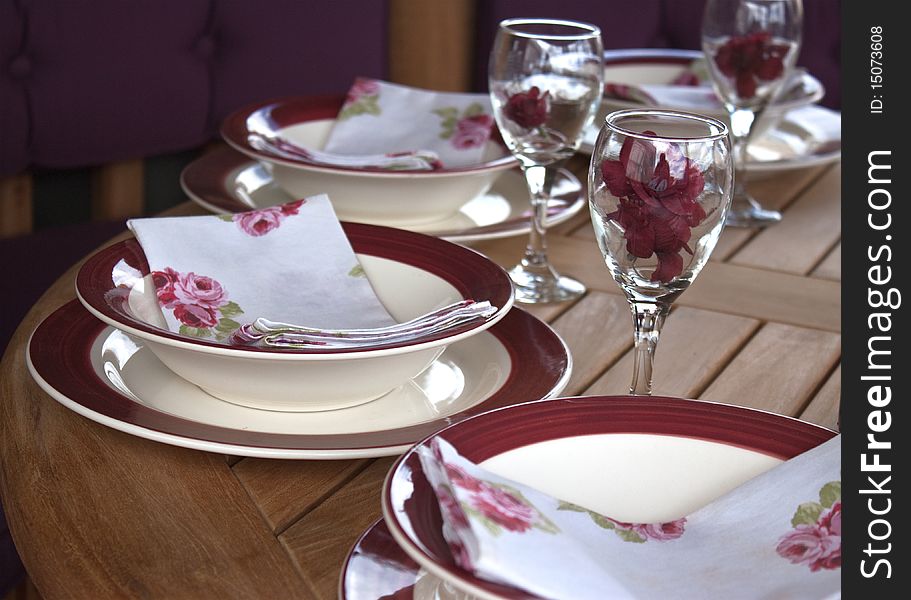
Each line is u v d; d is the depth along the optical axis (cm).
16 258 152
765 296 95
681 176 59
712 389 75
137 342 74
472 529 41
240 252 78
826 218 117
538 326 76
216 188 106
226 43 173
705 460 53
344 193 100
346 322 76
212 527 56
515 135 92
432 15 203
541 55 89
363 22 184
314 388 65
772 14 112
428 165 101
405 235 81
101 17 157
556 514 47
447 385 72
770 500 50
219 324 73
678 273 61
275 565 53
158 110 166
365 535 51
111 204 173
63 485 59
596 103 92
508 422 52
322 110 122
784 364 80
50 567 53
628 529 49
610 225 61
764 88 115
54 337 71
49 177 167
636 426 53
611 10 197
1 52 151
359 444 59
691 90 134
